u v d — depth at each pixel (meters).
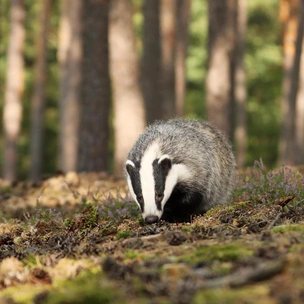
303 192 8.71
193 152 8.61
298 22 25.34
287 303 4.16
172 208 8.79
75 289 4.73
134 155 8.36
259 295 4.31
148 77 25.17
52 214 9.05
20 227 8.34
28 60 41.25
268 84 43.56
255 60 42.34
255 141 44.12
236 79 33.28
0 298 5.23
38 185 13.66
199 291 4.43
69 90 26.66
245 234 6.33
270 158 44.16
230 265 5.10
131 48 19.70
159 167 8.14
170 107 28.36
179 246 5.98
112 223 8.13
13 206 11.73
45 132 43.44
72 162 27.00
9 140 30.34
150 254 5.73
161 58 28.36
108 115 18.22
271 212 7.45
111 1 19.56
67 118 26.88
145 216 7.91
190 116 41.50
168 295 4.50
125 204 9.44
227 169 9.46
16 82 30.05
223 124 22.19
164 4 28.22
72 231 7.71
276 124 43.41
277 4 41.38
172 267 5.11
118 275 4.96
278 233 6.11
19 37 29.80
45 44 32.88
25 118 42.09
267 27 43.19
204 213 8.71
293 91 26.16
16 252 6.34
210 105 22.31
